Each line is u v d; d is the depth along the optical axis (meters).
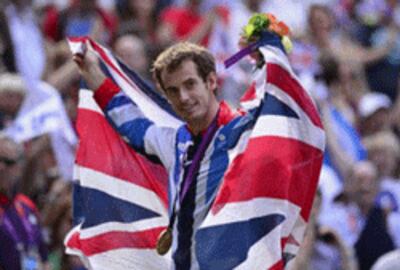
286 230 20.44
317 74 39.75
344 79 40.28
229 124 20.55
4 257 26.55
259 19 20.53
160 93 23.59
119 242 22.06
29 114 32.34
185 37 40.81
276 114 20.38
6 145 26.84
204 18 39.75
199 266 20.34
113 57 22.44
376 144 35.22
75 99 35.53
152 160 21.70
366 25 46.97
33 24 38.31
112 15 42.38
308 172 20.45
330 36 42.81
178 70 20.33
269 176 20.30
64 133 32.09
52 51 38.41
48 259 27.95
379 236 31.73
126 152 22.12
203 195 20.45
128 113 21.95
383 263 30.05
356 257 31.77
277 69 20.38
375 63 45.22
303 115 20.45
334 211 32.91
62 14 40.22
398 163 36.34
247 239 20.25
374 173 33.12
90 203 22.16
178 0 44.03
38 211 29.41
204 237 20.34
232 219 20.28
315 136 20.45
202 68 20.41
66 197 28.97
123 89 22.41
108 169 22.16
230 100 37.53
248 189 20.30
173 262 20.55
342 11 47.31
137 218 22.06
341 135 36.47
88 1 40.09
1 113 32.19
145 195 22.06
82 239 22.14
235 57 20.62
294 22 43.78
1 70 37.09
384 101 41.19
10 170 26.86
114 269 22.03
